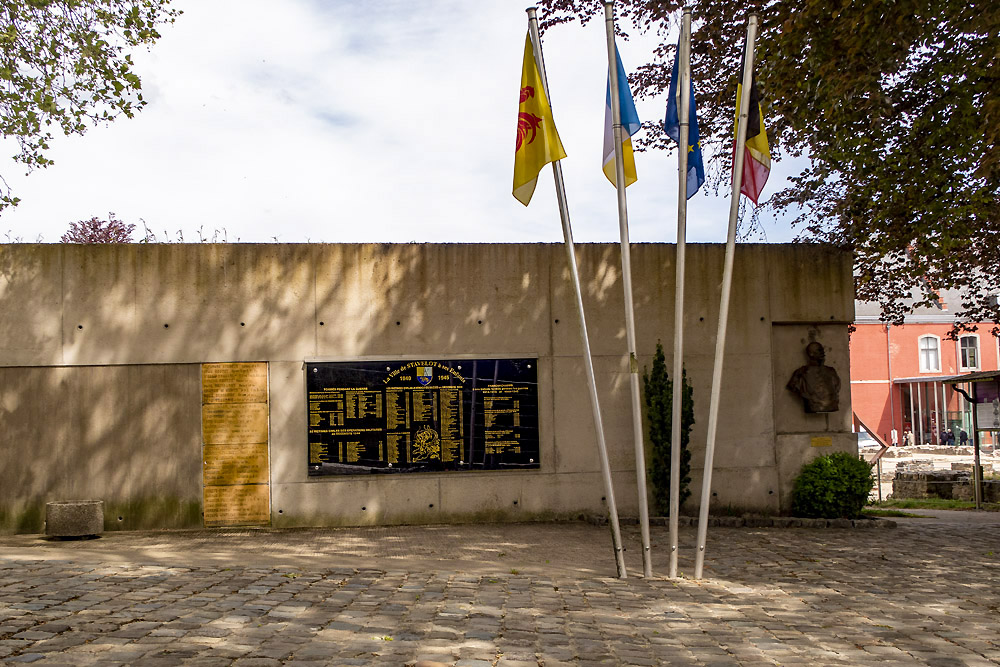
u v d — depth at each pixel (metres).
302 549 10.68
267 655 5.62
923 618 7.19
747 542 11.41
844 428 13.88
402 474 12.75
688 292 13.61
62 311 12.36
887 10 11.26
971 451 39.78
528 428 13.03
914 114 13.06
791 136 14.70
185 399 12.52
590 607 7.51
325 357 12.73
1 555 9.86
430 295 13.02
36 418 12.26
